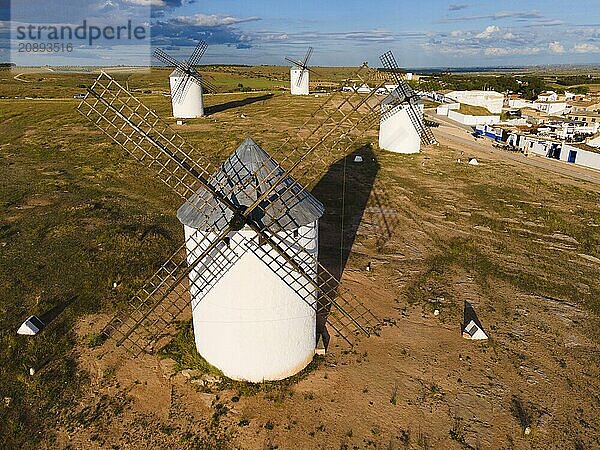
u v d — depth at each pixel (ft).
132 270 58.75
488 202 92.48
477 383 41.50
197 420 36.83
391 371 42.63
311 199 40.34
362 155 128.98
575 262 66.74
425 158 129.70
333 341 46.70
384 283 58.54
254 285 36.78
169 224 75.20
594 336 49.03
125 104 41.29
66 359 42.98
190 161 42.91
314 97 252.83
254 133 151.84
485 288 58.18
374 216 82.74
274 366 40.29
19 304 51.49
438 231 76.74
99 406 37.96
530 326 50.49
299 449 34.37
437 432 36.04
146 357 43.55
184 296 53.11
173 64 181.98
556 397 40.11
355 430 36.06
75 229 71.56
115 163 113.70
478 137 175.42
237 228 35.06
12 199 86.28
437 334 48.47
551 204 93.15
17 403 37.99
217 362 40.96
